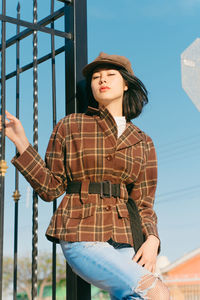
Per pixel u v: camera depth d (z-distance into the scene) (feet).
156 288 4.63
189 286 79.66
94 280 4.91
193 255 81.10
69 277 6.39
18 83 7.00
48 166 5.68
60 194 5.70
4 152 5.60
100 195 5.33
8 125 5.61
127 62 6.11
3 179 5.62
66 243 5.22
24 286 69.36
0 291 5.40
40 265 79.61
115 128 5.62
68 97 6.91
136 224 5.42
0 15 6.06
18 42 7.14
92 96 6.93
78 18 7.07
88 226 5.13
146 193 5.98
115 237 5.19
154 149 6.23
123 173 5.56
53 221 5.38
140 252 5.29
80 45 7.01
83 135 5.57
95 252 4.95
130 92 6.40
